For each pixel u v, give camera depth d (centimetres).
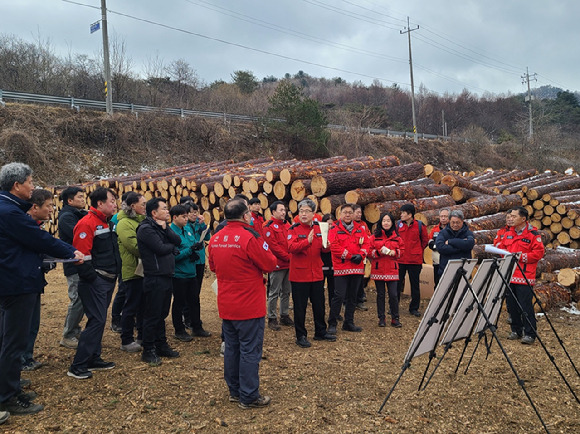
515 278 625
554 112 6638
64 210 554
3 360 386
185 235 626
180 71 3422
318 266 616
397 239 712
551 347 609
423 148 3909
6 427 367
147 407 412
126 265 560
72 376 473
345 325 689
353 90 7231
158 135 2594
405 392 457
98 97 2912
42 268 410
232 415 402
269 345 608
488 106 7431
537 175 1902
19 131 2014
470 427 388
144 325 525
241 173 1188
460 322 459
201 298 904
